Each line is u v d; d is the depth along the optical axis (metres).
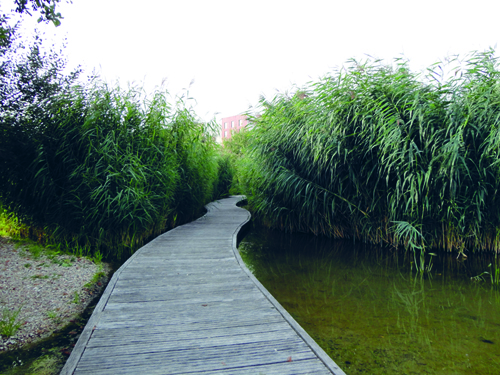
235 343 1.83
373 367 1.88
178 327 2.04
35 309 2.53
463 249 4.66
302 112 5.55
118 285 2.86
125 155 4.53
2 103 4.01
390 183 4.75
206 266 3.52
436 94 4.36
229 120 39.59
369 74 4.73
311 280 3.60
